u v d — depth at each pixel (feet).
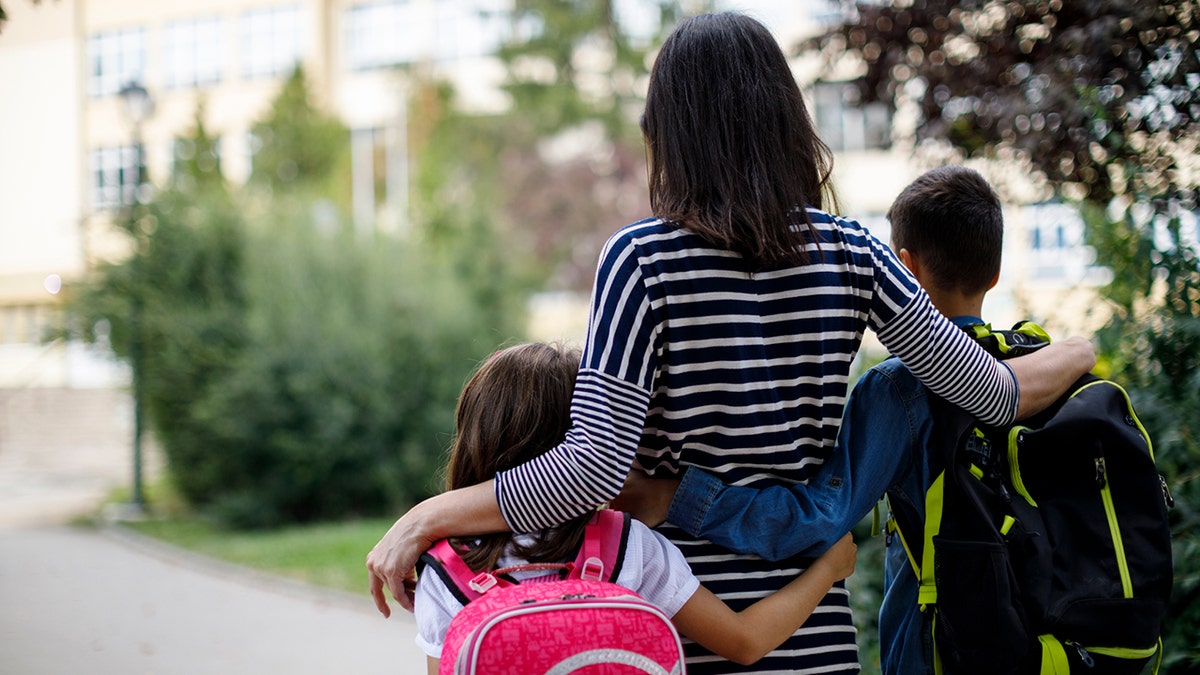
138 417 37.01
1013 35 12.48
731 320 5.28
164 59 99.45
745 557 5.40
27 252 99.81
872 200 67.05
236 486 35.70
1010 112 11.95
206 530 33.88
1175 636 9.23
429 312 39.37
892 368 6.01
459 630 4.76
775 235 5.31
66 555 28.55
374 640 18.61
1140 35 10.57
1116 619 5.51
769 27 6.31
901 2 13.66
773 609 5.28
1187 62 10.41
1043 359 5.97
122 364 36.70
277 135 72.59
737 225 5.31
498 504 5.20
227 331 36.01
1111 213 11.03
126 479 50.39
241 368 35.29
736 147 5.44
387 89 82.64
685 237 5.34
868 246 5.62
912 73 14.10
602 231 76.95
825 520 5.34
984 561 5.52
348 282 38.91
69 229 80.79
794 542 5.32
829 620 5.57
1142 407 9.75
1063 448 5.79
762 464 5.40
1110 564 5.58
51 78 100.58
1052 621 5.50
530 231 76.28
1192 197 10.82
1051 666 5.43
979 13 12.87
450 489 6.15
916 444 5.88
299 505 36.24
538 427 5.92
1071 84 11.05
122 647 17.89
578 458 5.06
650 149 5.78
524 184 77.00
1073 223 12.33
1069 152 11.99
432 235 48.62
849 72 15.17
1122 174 11.37
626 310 5.19
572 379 6.08
